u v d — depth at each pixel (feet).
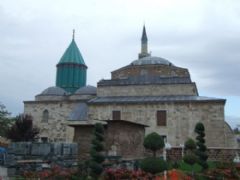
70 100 188.55
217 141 146.10
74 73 232.73
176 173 62.44
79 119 167.53
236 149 103.09
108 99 170.60
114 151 109.09
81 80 235.40
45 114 190.60
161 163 62.80
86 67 242.78
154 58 207.51
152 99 161.68
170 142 150.92
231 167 76.54
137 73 193.36
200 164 77.46
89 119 163.02
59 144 98.68
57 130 185.88
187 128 150.92
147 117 156.66
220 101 150.30
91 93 196.34
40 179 64.64
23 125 153.79
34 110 192.34
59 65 235.20
